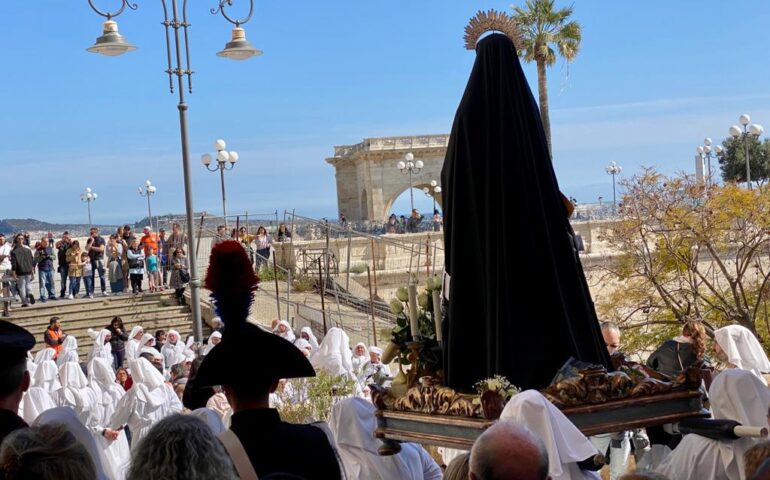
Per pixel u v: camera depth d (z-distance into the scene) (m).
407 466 5.63
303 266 33.53
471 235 4.88
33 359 16.61
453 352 4.88
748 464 3.57
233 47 16.83
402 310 5.46
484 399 4.32
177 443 2.93
